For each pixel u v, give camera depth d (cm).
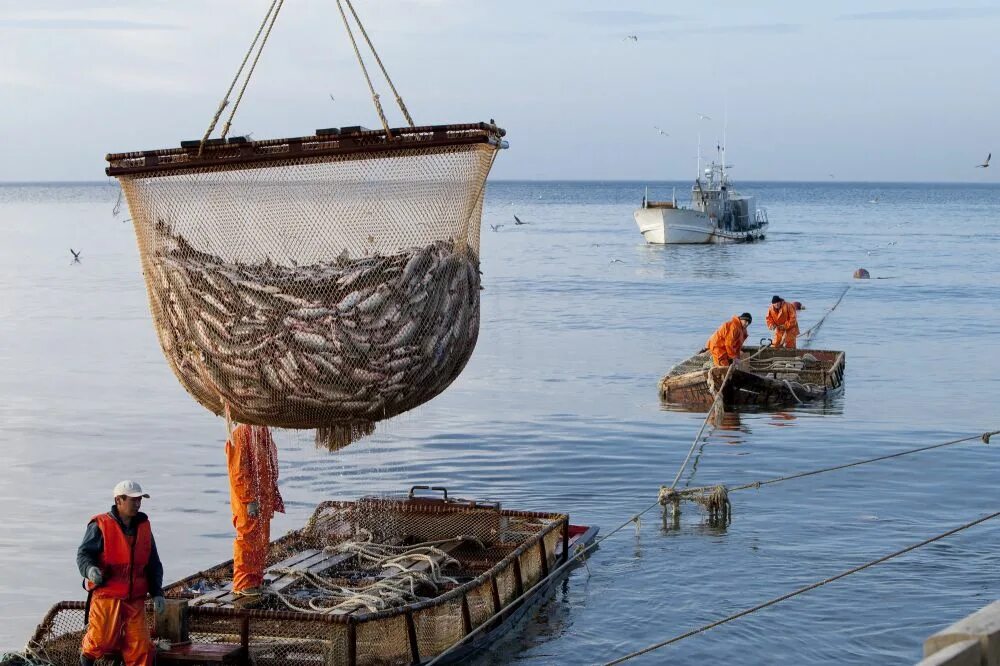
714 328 3725
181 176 851
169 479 1755
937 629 1152
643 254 7475
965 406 2370
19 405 2350
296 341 812
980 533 1466
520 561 1197
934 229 11438
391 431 2111
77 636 984
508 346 3281
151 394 2488
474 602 1080
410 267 814
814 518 1548
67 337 3416
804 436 2083
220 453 1934
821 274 5934
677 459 1906
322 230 830
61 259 6750
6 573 1323
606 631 1161
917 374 2806
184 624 957
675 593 1265
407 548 1253
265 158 823
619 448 1983
